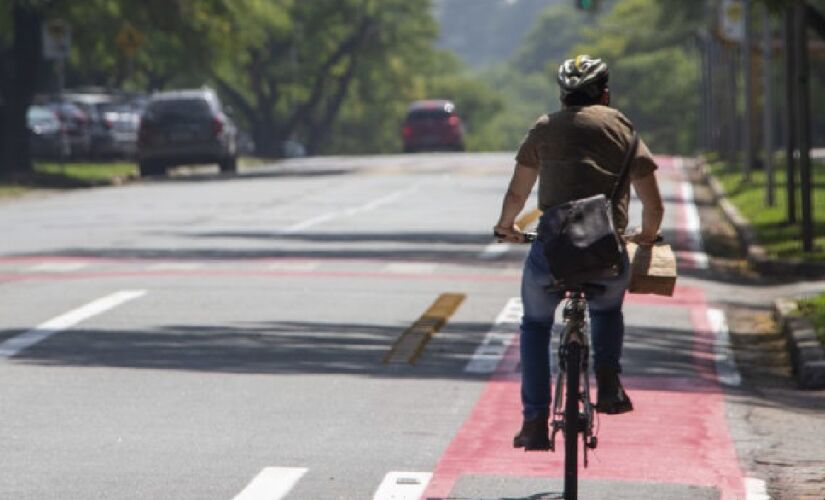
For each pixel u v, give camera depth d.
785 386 35.62
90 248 62.00
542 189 22.56
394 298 47.09
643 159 22.44
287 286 49.62
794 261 56.59
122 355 36.56
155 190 103.81
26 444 27.25
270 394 32.03
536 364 22.70
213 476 25.03
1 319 42.03
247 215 79.75
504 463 26.11
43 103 149.62
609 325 23.02
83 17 125.62
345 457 26.47
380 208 84.44
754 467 26.55
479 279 52.41
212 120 125.25
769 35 80.62
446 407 30.94
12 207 87.81
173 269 54.22
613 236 21.53
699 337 41.72
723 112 150.38
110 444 27.30
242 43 130.75
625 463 26.28
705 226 77.06
